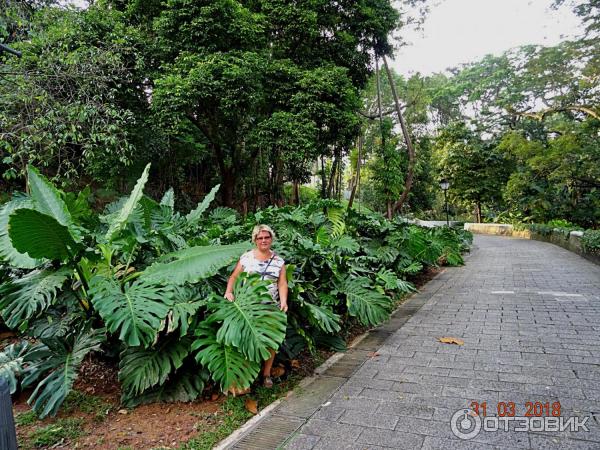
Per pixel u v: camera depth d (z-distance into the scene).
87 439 2.85
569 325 5.06
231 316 3.19
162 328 3.06
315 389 3.55
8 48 5.28
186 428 2.96
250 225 6.68
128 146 9.55
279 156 13.52
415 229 9.30
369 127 24.44
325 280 5.11
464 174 30.19
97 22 11.40
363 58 16.12
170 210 5.44
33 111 7.83
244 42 12.20
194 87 11.09
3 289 3.27
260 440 2.76
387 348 4.55
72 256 3.43
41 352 3.36
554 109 16.86
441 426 2.81
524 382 3.45
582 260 11.98
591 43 14.48
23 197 4.36
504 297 6.93
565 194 22.47
